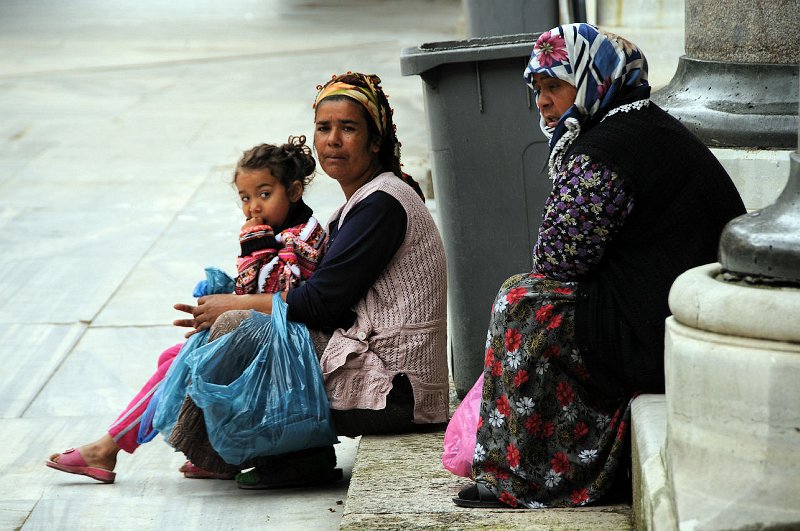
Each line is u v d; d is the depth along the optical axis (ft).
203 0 306.35
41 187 96.12
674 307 24.67
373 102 39.50
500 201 43.65
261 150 41.55
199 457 38.83
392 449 38.04
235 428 37.47
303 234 40.50
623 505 31.48
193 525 38.01
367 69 166.20
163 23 244.83
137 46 202.59
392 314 38.88
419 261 39.14
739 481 23.44
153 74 164.96
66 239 79.77
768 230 23.72
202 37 217.36
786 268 23.17
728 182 31.19
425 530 30.45
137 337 59.82
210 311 39.19
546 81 32.45
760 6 42.04
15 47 200.34
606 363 30.55
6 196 92.89
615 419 31.09
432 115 43.60
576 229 30.14
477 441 32.04
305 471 40.45
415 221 39.09
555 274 31.09
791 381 22.65
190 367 37.93
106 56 187.83
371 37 212.23
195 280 69.72
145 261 73.97
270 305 39.17
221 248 76.74
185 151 110.32
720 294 23.52
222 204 89.20
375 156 40.45
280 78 158.81
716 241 30.53
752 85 42.50
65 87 152.56
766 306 22.88
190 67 172.14
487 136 43.19
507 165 43.32
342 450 45.09
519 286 31.60
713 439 23.72
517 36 45.39
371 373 38.47
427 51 43.32
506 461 31.55
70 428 47.98
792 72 42.04
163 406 38.75
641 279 30.22
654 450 27.30
